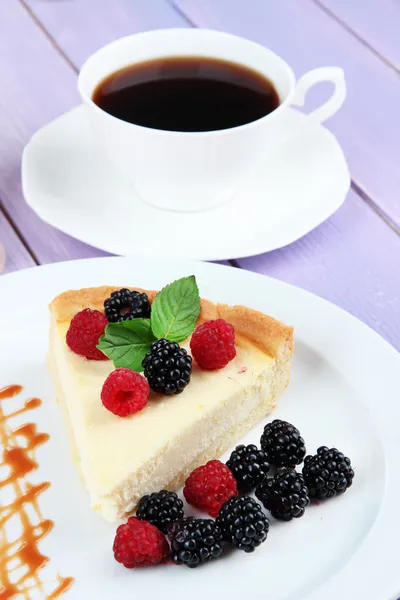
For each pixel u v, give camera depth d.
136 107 0.59
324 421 0.52
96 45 0.72
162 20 0.74
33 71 0.70
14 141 0.65
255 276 0.57
